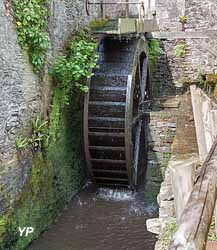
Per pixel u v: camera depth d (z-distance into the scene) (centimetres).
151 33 991
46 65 683
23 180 603
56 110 718
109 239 660
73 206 779
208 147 409
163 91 1126
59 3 734
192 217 158
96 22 932
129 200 812
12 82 570
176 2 1145
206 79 1022
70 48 772
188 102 852
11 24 566
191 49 1111
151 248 629
